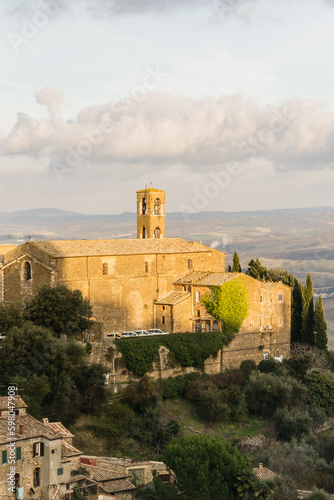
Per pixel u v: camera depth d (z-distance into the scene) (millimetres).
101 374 81938
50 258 94562
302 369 104062
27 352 76875
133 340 91750
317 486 75812
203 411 90562
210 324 103188
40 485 57469
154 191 117812
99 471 64750
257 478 62938
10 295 98812
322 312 113938
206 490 60812
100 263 99750
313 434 89125
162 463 69312
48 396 77062
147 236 118188
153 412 85625
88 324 92375
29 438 56812
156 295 105750
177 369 95875
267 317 107312
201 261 112312
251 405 94500
